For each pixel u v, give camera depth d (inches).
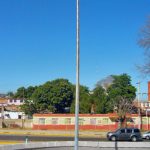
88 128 3469.5
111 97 3971.5
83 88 4434.1
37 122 3513.8
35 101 4439.0
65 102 4471.0
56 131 2979.8
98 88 4030.5
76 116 975.0
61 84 4461.1
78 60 972.6
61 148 1362.0
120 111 3472.0
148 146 1330.0
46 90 4439.0
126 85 4069.9
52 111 4421.8
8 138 2191.2
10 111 4862.2
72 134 2780.5
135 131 2273.6
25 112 4441.4
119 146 1325.0
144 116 3590.1
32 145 1321.4
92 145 1331.2
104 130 3348.9
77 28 969.5
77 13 968.9
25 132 2901.1
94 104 3988.7
